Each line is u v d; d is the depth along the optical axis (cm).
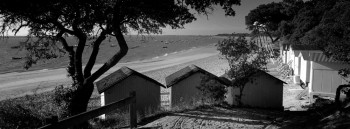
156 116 1030
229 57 1647
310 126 621
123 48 1133
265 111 1204
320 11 4356
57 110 1127
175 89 1619
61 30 1204
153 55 8256
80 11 1091
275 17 6569
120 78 1529
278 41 6469
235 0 1120
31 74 4619
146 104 1568
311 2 5441
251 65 1552
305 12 4534
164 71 4484
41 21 1074
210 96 1366
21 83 3769
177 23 1241
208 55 7294
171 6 1091
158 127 800
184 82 1622
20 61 6938
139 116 1059
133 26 1358
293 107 1812
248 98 1739
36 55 1327
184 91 1622
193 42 17088
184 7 1172
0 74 4659
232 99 1700
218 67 4569
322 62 2025
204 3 1146
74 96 1190
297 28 4466
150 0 1025
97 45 1273
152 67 5175
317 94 2041
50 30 1231
